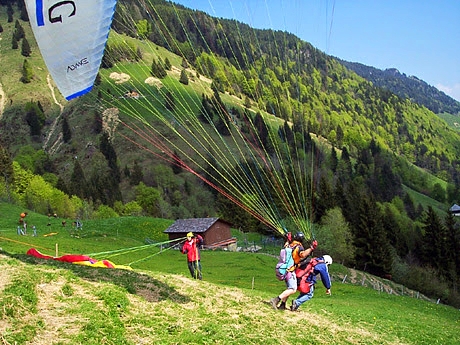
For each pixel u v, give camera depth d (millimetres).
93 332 9211
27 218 67312
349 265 74250
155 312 11250
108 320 9984
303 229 15391
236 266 48125
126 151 156625
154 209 124812
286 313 14047
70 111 186125
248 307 13484
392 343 14336
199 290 13859
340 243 70625
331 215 74438
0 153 109062
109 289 11547
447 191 182375
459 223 121062
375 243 70625
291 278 14062
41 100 195625
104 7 9906
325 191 88312
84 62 10008
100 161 150500
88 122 173375
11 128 180250
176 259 49375
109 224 73562
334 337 12930
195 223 71750
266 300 14844
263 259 52844
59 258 15133
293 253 14336
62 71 9938
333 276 60781
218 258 53281
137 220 77000
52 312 9805
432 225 84000
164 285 13391
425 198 175750
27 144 173125
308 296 14438
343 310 19031
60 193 110375
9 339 8328
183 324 10906
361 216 72750
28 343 8422
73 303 10383
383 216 94938
